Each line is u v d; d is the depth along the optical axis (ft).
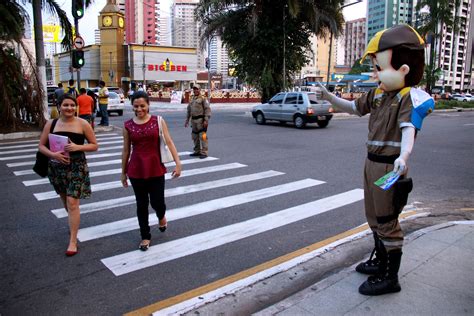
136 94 14.90
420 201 21.77
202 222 18.28
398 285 11.10
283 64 73.41
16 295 12.05
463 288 11.32
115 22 230.68
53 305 11.51
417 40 10.19
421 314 10.12
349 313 10.26
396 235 10.91
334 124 63.87
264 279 12.96
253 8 70.23
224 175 27.43
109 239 16.28
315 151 37.29
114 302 11.66
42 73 52.26
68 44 55.93
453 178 27.14
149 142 15.07
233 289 12.31
